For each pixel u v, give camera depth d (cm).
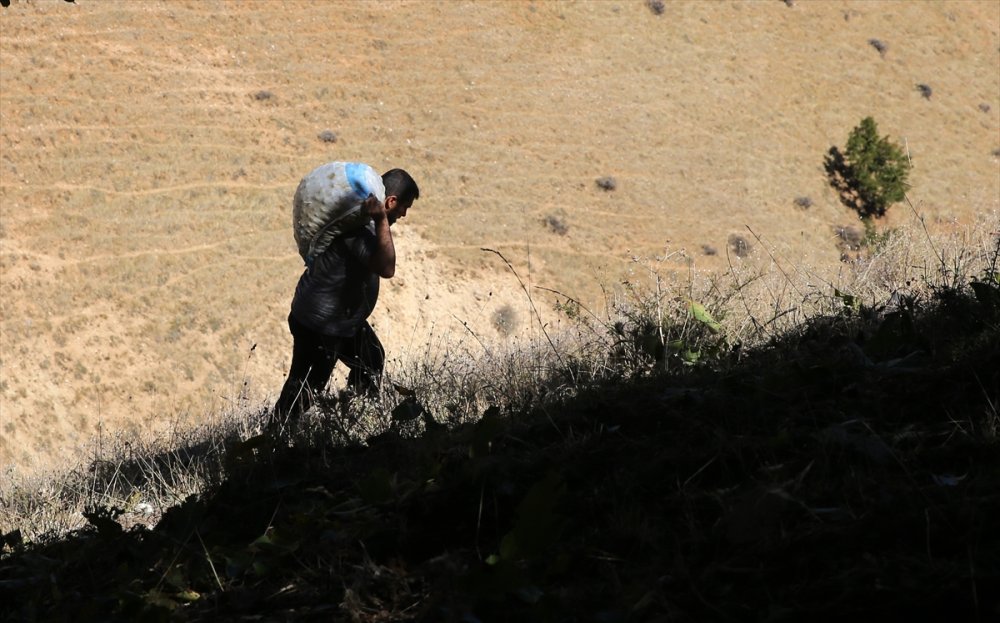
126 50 8006
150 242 6606
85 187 6881
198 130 7531
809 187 8306
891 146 8450
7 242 6350
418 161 7794
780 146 8638
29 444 5247
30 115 7250
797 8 10031
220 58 8225
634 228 7575
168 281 6378
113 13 8231
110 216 6731
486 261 7006
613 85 8825
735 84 9081
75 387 5619
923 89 9606
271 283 6512
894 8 10406
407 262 6812
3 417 5316
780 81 9238
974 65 10188
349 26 8806
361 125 8019
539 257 7156
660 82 8938
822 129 8950
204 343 6066
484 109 8369
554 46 9050
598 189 7869
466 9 9181
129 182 7025
